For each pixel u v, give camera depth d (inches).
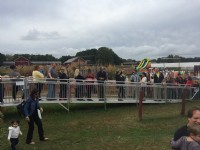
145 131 581.6
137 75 938.7
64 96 724.0
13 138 444.5
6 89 656.4
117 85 795.4
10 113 695.1
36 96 494.3
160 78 987.9
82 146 475.8
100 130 579.8
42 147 470.6
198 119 207.2
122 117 687.7
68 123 628.4
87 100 754.8
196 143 195.0
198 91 1010.7
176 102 930.7
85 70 1212.5
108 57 2524.6
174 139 216.4
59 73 807.1
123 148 463.5
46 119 657.0
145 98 857.5
